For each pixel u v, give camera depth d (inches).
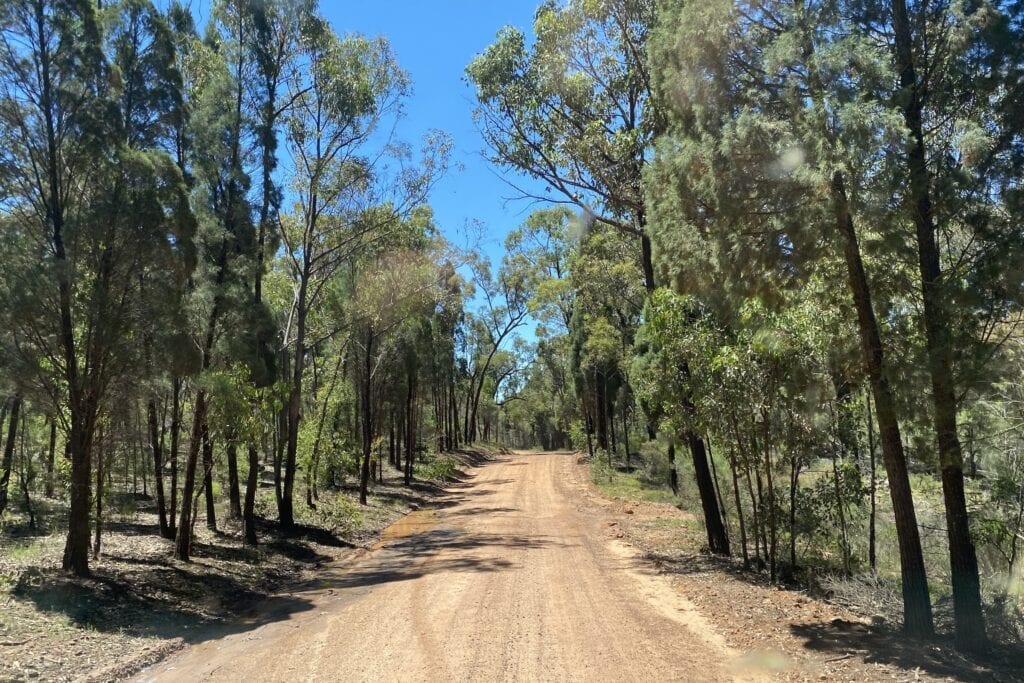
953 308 263.6
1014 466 362.0
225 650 313.6
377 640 309.6
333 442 1013.2
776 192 279.3
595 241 959.6
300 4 689.0
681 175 321.1
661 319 474.9
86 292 433.4
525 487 1295.5
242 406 524.7
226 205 617.9
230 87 633.0
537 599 384.2
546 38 553.0
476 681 244.5
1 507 602.9
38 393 428.8
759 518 462.0
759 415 432.5
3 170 423.8
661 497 1052.5
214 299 567.8
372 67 767.1
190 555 547.5
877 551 495.2
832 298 336.5
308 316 1077.1
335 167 796.6
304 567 580.1
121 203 433.4
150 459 666.2
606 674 249.8
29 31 428.8
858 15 288.8
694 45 304.8
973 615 280.1
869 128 244.4
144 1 482.6
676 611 354.0
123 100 471.2
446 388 2341.3
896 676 239.9
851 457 451.2
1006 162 262.1
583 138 554.9
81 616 355.9
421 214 844.6
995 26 258.7
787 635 304.2
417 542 681.0
